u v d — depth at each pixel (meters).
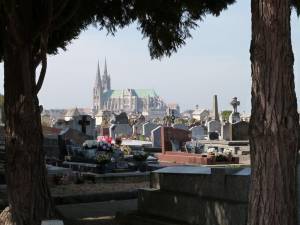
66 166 18.45
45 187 7.84
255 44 4.94
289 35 4.89
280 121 4.79
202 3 9.23
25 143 7.50
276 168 4.79
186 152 25.73
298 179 6.05
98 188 13.61
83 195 11.96
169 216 8.16
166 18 9.45
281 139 4.79
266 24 4.85
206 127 42.25
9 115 7.55
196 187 7.86
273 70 4.82
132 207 11.09
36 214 7.57
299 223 5.95
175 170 8.47
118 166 17.12
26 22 7.48
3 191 11.88
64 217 8.98
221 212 7.01
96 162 16.73
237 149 25.64
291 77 4.88
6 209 7.74
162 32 9.59
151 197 8.64
